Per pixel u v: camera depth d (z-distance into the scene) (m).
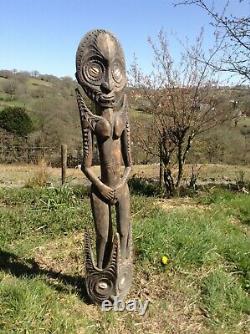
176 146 8.18
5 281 3.94
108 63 3.48
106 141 3.55
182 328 3.53
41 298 3.61
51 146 19.95
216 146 11.42
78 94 3.52
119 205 3.67
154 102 8.29
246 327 3.60
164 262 4.36
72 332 3.29
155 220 5.48
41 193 7.62
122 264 3.71
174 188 8.18
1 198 7.66
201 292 4.03
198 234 5.09
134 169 12.06
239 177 11.47
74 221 5.88
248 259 4.66
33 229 5.74
